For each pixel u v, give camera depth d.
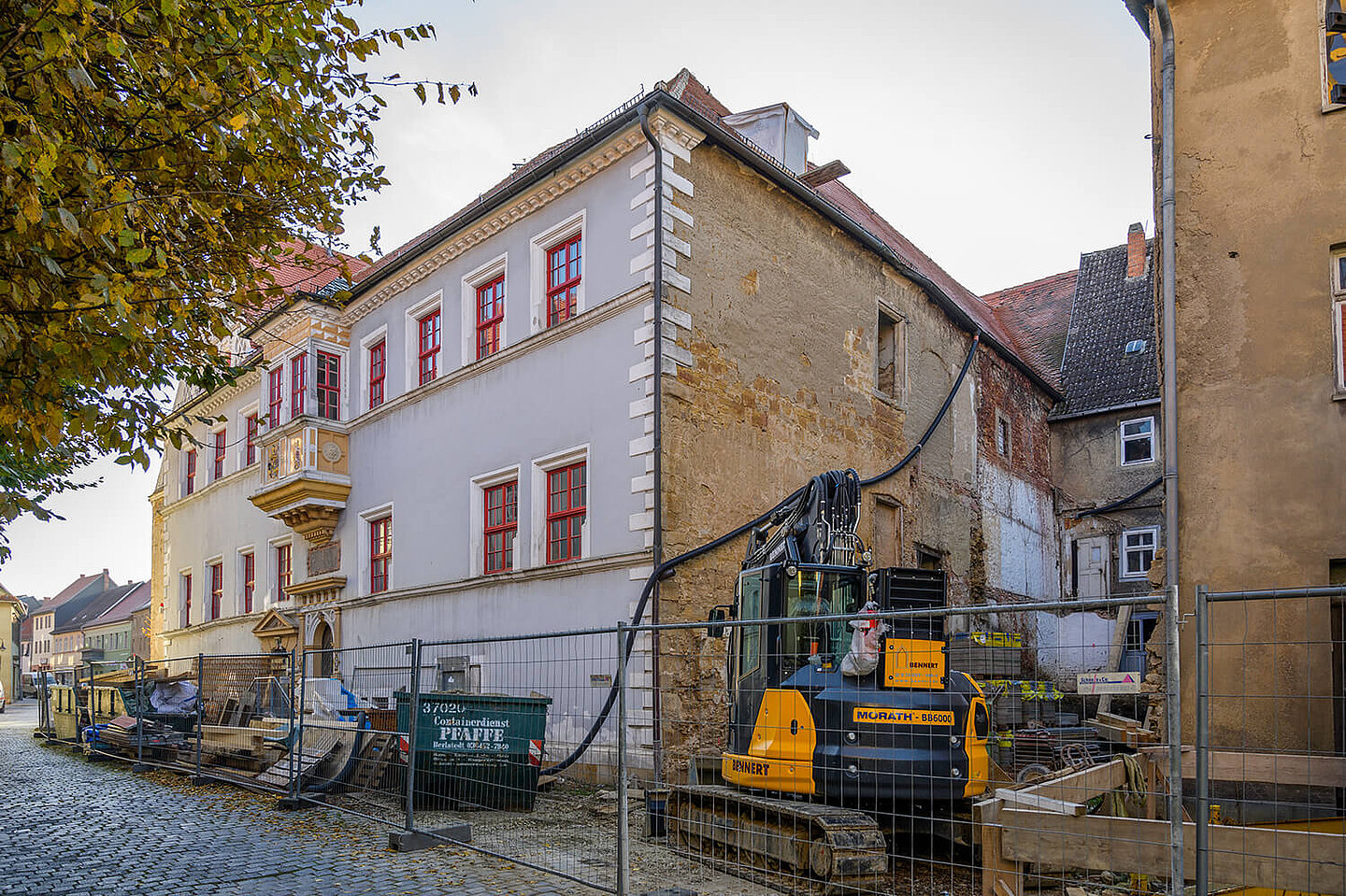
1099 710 13.78
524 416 16.17
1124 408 25.20
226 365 7.93
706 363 14.66
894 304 19.75
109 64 6.19
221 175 6.91
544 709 10.66
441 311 18.67
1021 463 24.53
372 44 7.63
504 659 15.40
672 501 13.73
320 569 21.62
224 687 14.63
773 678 8.95
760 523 14.66
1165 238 10.48
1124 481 25.20
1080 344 27.94
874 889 7.11
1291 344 9.80
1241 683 9.51
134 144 6.46
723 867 7.95
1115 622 19.47
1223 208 10.27
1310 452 9.58
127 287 5.61
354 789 11.60
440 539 17.83
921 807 7.95
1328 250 9.77
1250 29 10.37
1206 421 10.07
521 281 16.70
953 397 21.55
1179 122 10.61
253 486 24.92
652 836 9.09
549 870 7.41
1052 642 24.08
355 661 14.52
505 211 16.89
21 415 6.08
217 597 27.19
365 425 20.62
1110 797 7.76
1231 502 9.84
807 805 7.51
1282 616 9.44
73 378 6.11
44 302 5.75
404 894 7.12
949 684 8.28
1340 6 8.79
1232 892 5.66
